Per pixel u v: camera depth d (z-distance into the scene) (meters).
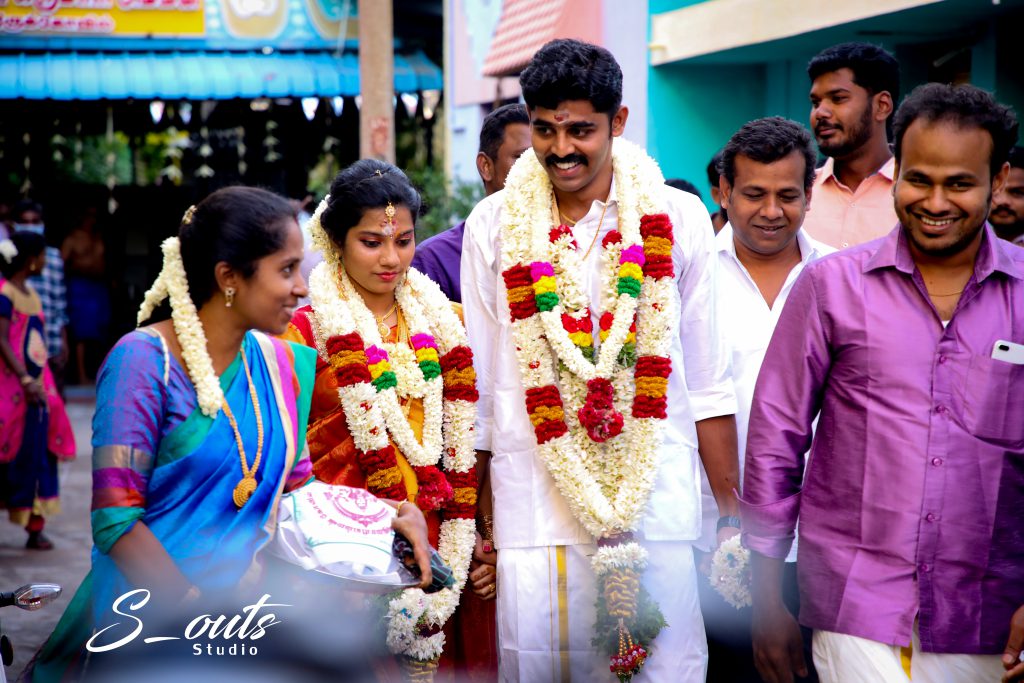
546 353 3.40
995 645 2.78
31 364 6.95
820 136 4.58
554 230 3.44
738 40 7.67
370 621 3.43
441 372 3.65
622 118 3.46
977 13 6.25
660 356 3.35
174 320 2.84
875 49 4.50
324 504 2.98
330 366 3.52
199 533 2.82
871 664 2.81
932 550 2.77
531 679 3.45
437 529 3.64
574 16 9.60
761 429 3.06
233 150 13.30
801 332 2.98
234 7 12.32
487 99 11.62
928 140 2.66
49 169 14.09
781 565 3.13
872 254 2.90
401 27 13.39
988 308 2.78
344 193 3.51
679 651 3.39
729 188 3.94
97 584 2.84
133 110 12.96
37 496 6.88
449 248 4.32
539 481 3.43
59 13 12.00
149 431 2.77
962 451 2.76
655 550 3.39
